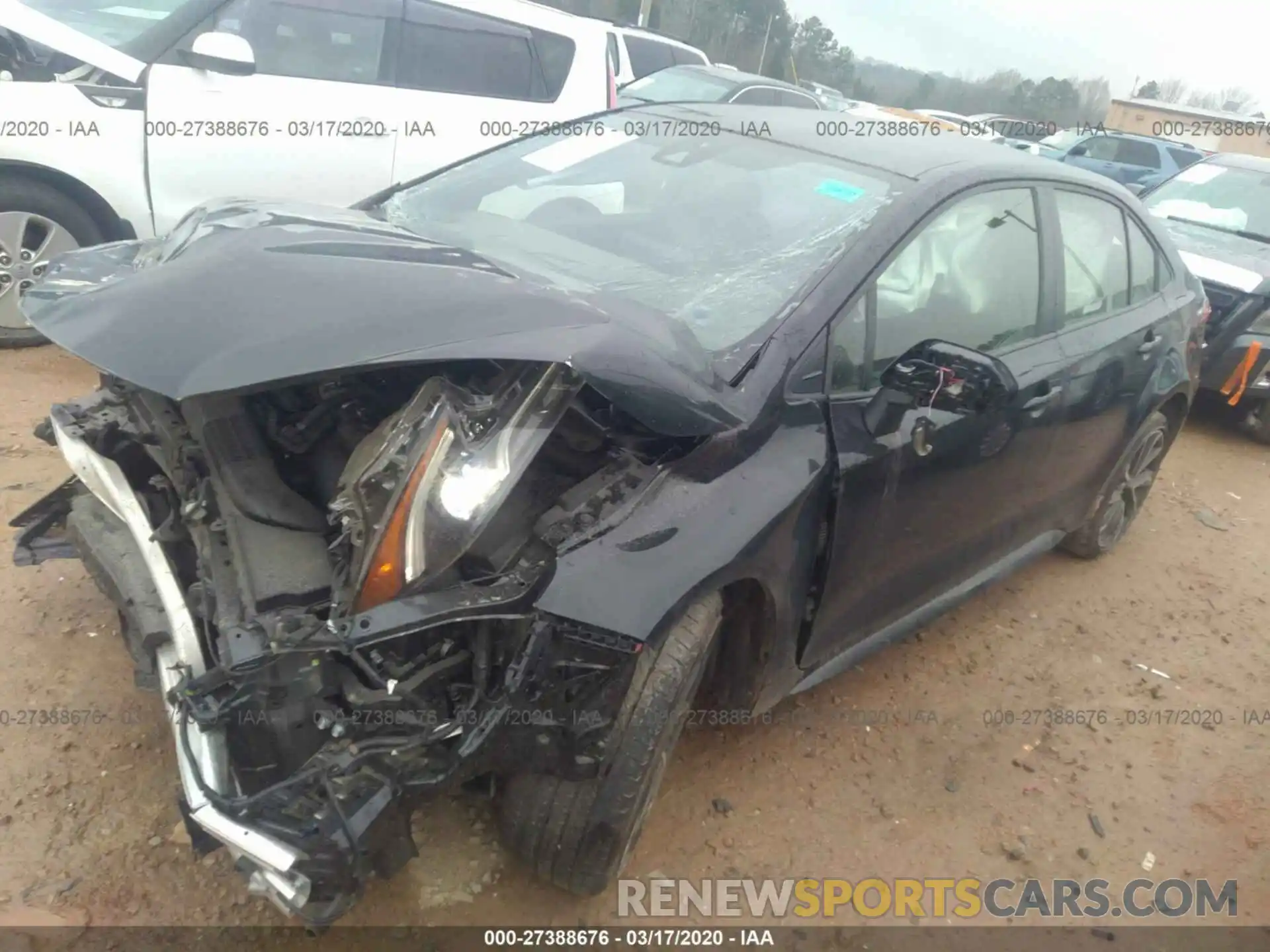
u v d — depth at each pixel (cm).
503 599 201
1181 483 620
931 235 300
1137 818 325
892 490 282
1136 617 447
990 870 292
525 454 206
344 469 226
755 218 302
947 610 359
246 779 195
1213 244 718
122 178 504
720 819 290
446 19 596
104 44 499
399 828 197
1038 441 352
